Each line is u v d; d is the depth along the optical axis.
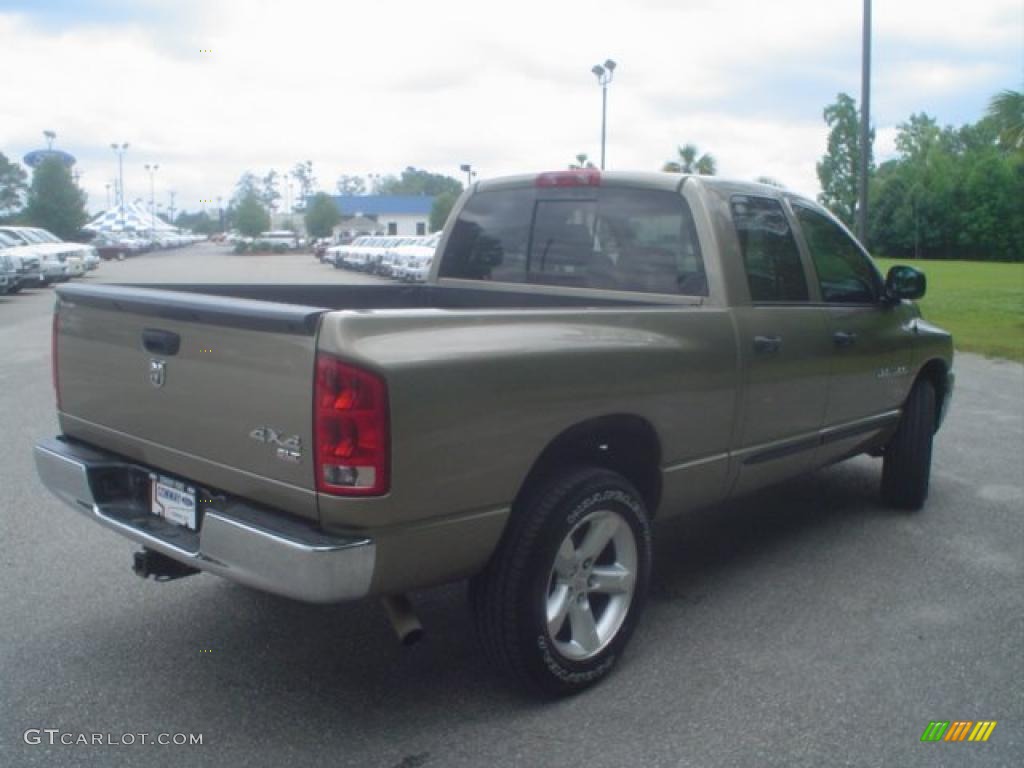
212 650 4.05
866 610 4.55
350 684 3.78
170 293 3.66
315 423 2.97
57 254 25.95
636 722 3.51
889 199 70.00
